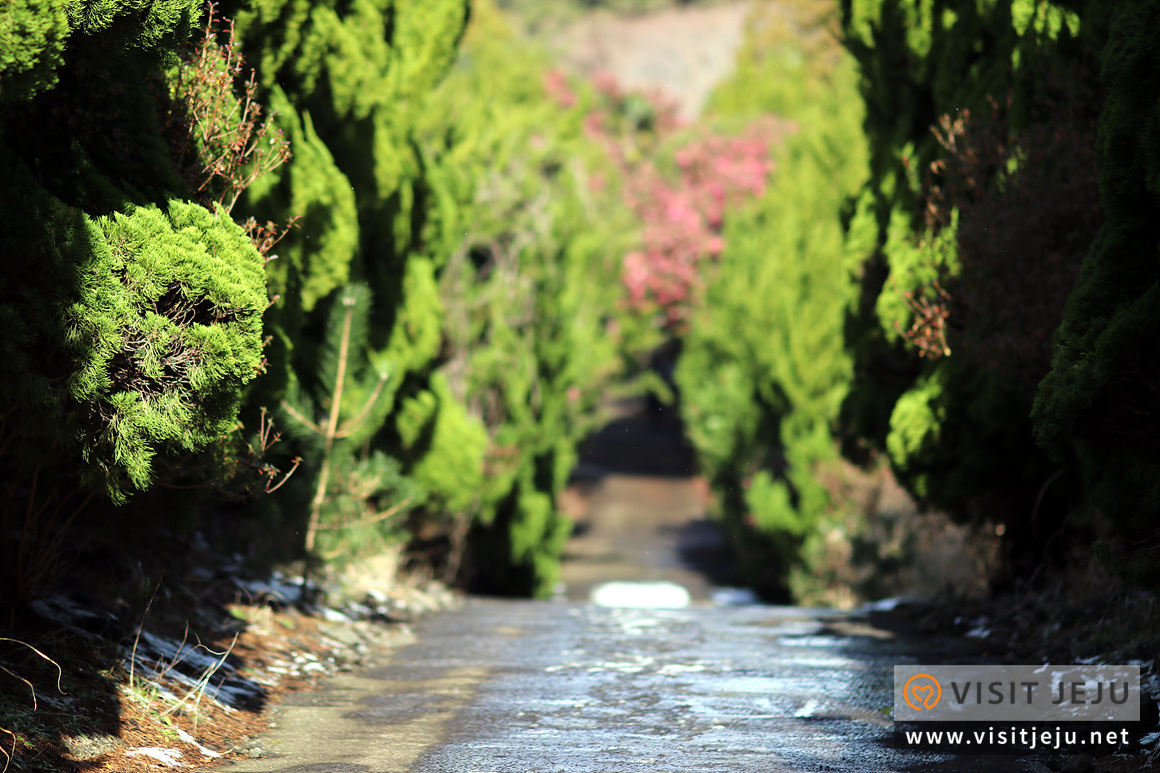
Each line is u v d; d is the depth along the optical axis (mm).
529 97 44031
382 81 12273
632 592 26656
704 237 43719
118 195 6508
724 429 31031
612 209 39062
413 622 12305
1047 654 9398
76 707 6621
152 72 7543
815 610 14117
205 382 6297
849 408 14719
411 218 14562
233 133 8125
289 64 11211
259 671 8688
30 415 6094
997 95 11594
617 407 63781
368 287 12633
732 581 28516
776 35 54250
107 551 9477
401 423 14867
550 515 22891
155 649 8086
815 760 6695
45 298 5879
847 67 25266
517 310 22062
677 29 126500
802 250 24625
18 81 5586
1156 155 6926
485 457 20281
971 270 10594
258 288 6797
